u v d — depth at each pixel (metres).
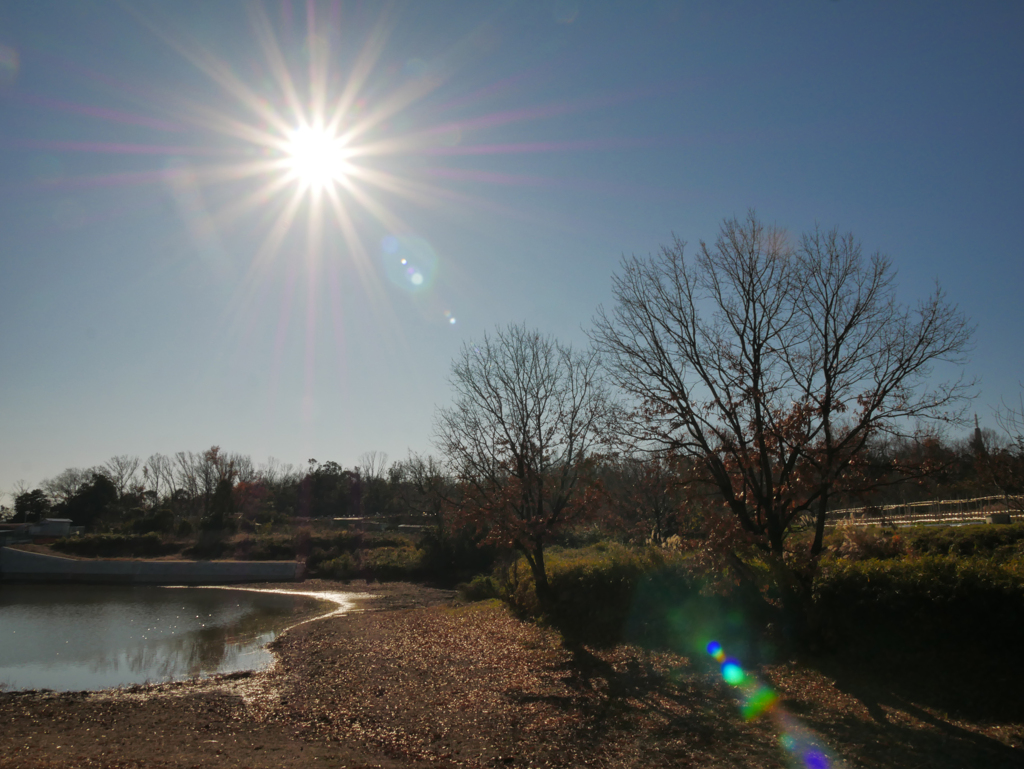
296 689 17.34
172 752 11.35
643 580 19.47
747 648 15.12
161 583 56.19
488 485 25.58
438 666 18.53
